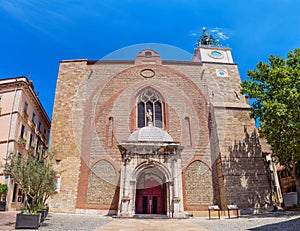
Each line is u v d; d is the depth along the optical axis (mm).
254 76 19328
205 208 14203
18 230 9109
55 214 15930
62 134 18328
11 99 20641
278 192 23359
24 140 20828
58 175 17500
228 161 19156
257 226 9891
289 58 18766
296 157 17906
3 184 17422
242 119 20625
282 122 16625
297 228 8609
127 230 8773
